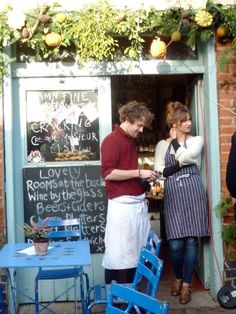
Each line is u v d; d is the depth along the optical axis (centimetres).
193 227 337
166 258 447
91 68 345
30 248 271
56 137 348
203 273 368
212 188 346
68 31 326
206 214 343
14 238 330
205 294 360
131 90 520
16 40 324
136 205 296
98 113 351
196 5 332
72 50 345
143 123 294
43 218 346
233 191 293
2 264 236
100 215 351
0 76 322
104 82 351
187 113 338
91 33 323
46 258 247
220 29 338
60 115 349
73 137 350
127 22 327
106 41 325
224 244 347
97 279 351
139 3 340
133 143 303
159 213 469
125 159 296
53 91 348
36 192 345
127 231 292
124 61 348
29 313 332
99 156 352
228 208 343
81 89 349
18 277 345
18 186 344
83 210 350
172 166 334
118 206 294
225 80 345
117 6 339
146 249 233
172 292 356
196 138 335
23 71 341
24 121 345
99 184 351
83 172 349
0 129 326
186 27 340
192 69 355
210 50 345
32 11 323
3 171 328
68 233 310
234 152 284
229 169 288
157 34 347
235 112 346
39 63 342
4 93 327
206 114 355
